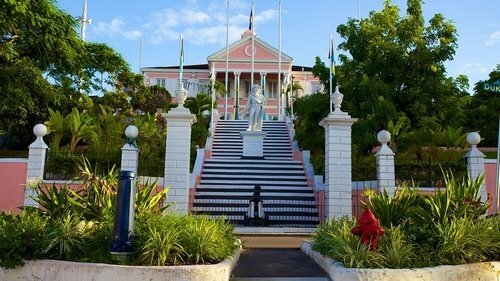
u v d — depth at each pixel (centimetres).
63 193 876
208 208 1723
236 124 3106
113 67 2839
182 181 1288
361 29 2173
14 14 1738
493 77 2886
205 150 2264
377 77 2105
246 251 1031
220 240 792
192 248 705
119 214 693
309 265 833
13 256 654
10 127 2550
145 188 915
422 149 1761
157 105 3497
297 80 5169
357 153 1905
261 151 2303
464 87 2248
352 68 2127
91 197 859
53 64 2239
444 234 736
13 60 1983
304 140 2303
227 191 1873
